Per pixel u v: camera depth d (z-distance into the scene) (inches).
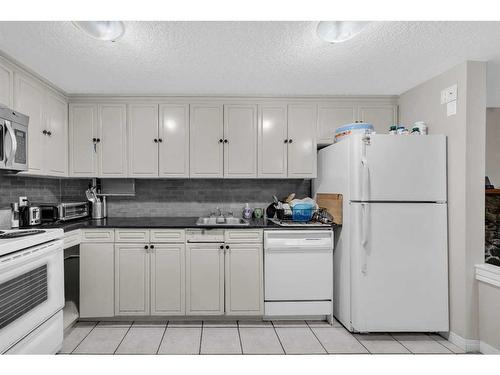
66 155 109.8
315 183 120.6
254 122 114.1
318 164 117.0
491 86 103.7
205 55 80.0
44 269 72.7
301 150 114.9
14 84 82.2
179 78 96.7
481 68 83.2
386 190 87.7
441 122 92.1
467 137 82.6
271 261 98.4
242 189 126.7
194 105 113.0
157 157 112.4
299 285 99.0
